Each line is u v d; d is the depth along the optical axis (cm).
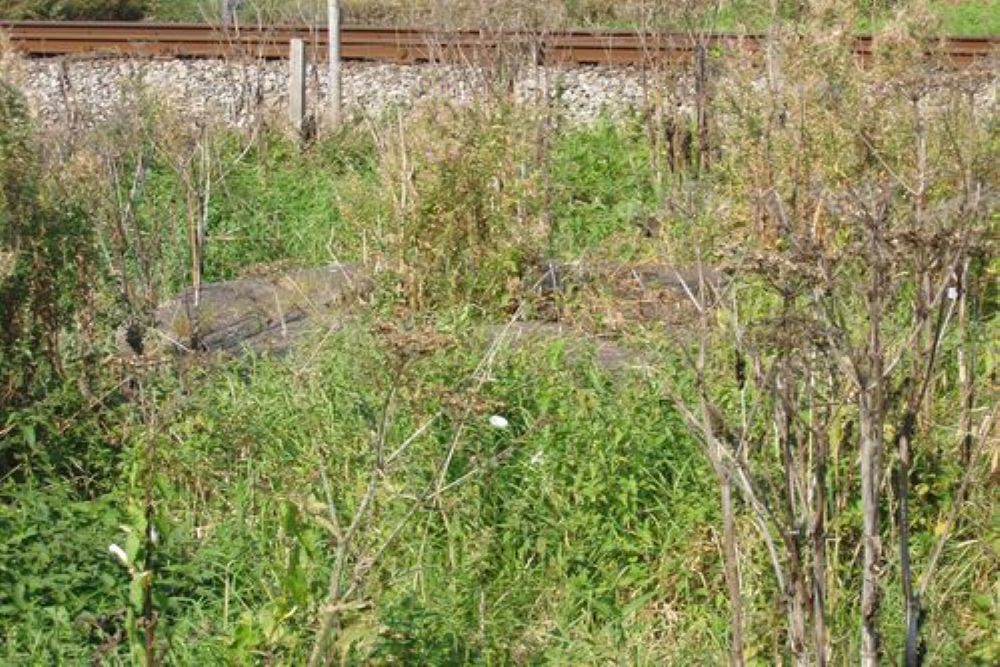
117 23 1608
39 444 702
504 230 944
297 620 524
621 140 1303
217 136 1273
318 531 619
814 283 503
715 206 910
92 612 596
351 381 732
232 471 702
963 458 644
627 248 1024
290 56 1431
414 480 645
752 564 604
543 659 582
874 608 483
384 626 529
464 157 930
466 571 618
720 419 526
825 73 916
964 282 678
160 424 691
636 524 656
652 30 1356
